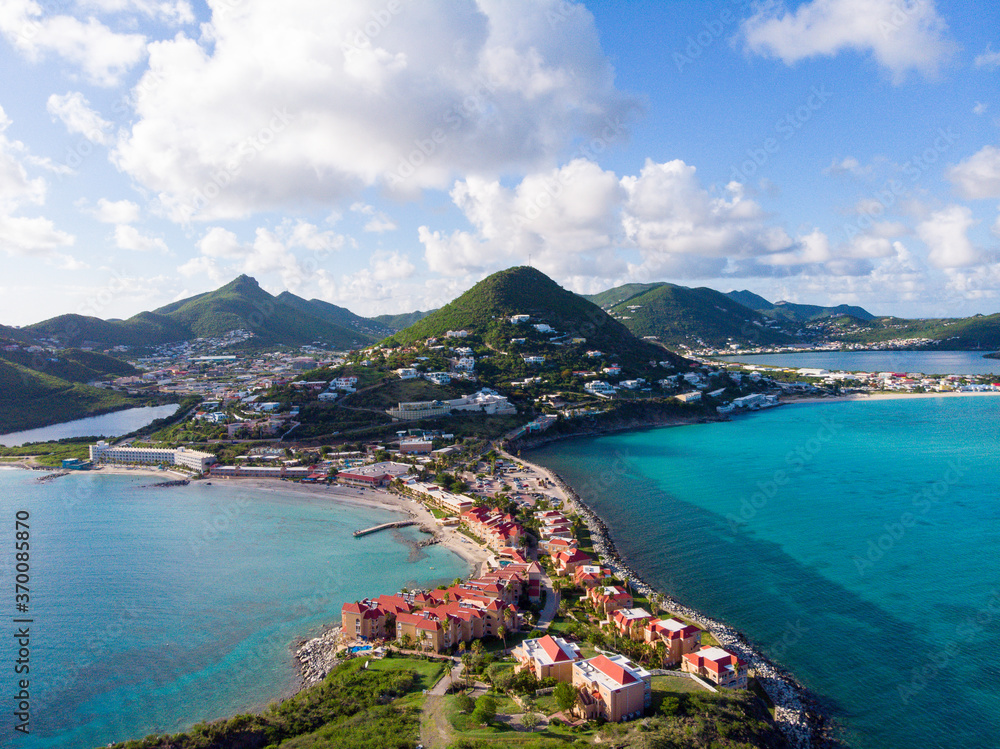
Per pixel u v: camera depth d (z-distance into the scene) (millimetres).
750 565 145375
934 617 118688
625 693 85062
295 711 88250
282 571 144500
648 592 129625
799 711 91062
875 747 84375
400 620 109812
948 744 84750
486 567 144250
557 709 86875
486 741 77062
